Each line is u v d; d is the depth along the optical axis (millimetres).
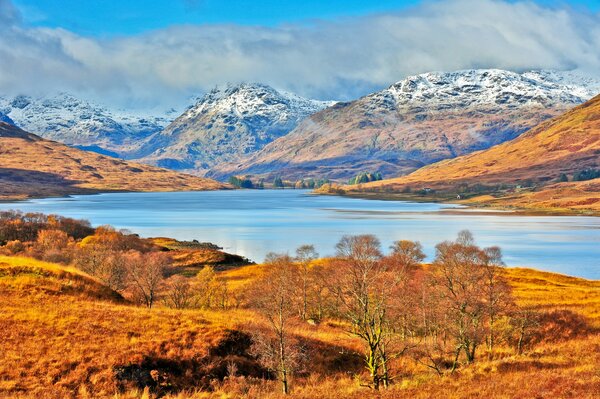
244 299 76875
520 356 48969
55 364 37906
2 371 36375
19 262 59812
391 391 36125
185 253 168000
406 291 60906
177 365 40812
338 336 55094
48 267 59250
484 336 54812
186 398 36344
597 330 60750
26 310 45875
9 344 39812
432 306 59594
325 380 43438
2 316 43906
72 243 162875
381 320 43938
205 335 44656
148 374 39031
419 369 47438
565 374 37688
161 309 52625
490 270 76562
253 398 36469
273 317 51125
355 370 46406
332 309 71875
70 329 43156
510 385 35219
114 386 36969
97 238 170125
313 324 64500
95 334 42812
